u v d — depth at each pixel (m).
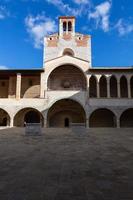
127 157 9.98
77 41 47.72
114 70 41.06
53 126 44.09
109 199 4.96
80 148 12.83
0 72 41.91
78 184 6.04
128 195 5.21
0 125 43.09
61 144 14.73
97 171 7.45
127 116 43.00
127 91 43.34
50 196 5.14
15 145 14.23
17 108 39.81
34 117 43.81
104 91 44.25
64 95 40.09
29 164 8.53
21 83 45.06
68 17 48.75
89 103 39.81
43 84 41.44
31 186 5.88
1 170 7.61
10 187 5.80
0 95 45.50
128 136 20.52
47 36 47.94
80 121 44.22
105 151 11.70
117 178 6.61
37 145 14.23
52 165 8.35
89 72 41.56
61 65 42.50
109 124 43.09
